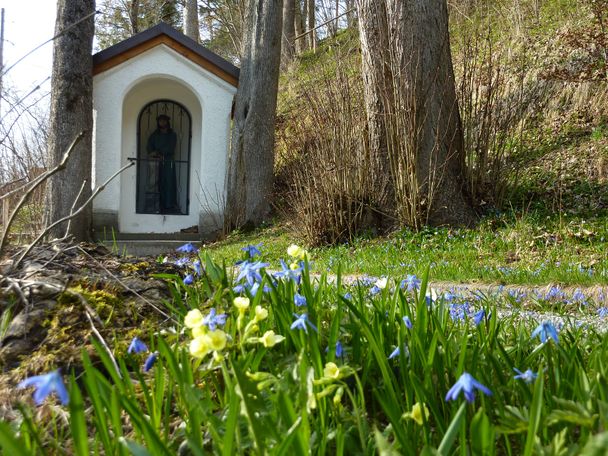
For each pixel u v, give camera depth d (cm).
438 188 1004
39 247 313
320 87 1259
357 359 188
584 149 1169
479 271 708
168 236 1368
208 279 260
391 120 1020
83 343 220
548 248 834
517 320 349
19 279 244
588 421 122
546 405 154
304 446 124
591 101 1261
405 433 144
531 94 1310
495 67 1413
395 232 1017
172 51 1366
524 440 136
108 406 143
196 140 1477
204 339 151
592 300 551
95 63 1302
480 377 164
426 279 195
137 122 1445
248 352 190
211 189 1413
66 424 173
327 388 145
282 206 1406
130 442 108
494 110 1171
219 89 1418
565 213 971
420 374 174
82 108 1202
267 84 1406
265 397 160
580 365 174
